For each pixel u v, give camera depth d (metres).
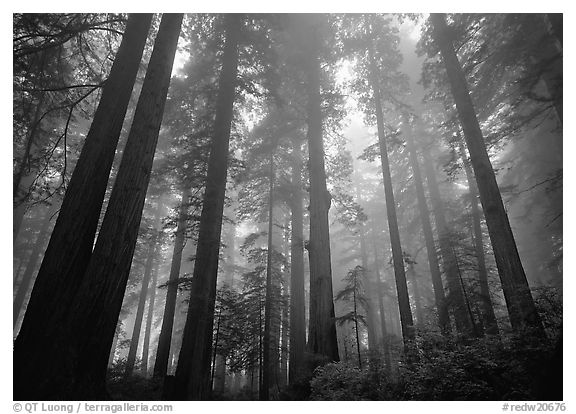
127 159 6.17
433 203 19.34
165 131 18.02
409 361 7.33
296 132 16.55
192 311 8.90
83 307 4.94
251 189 18.48
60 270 5.32
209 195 10.41
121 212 5.74
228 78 12.34
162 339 14.61
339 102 14.46
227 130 11.53
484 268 15.38
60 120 14.27
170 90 13.58
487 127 14.89
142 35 7.98
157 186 18.92
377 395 6.68
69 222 5.70
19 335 4.70
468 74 11.82
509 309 8.15
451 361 5.92
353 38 14.48
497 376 5.62
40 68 9.46
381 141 13.59
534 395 5.02
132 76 7.50
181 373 8.20
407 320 10.47
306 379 8.72
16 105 9.75
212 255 9.71
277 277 17.64
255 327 14.36
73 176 6.14
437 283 16.81
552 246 18.89
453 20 12.06
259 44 13.27
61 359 4.46
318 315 10.11
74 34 8.03
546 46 9.79
